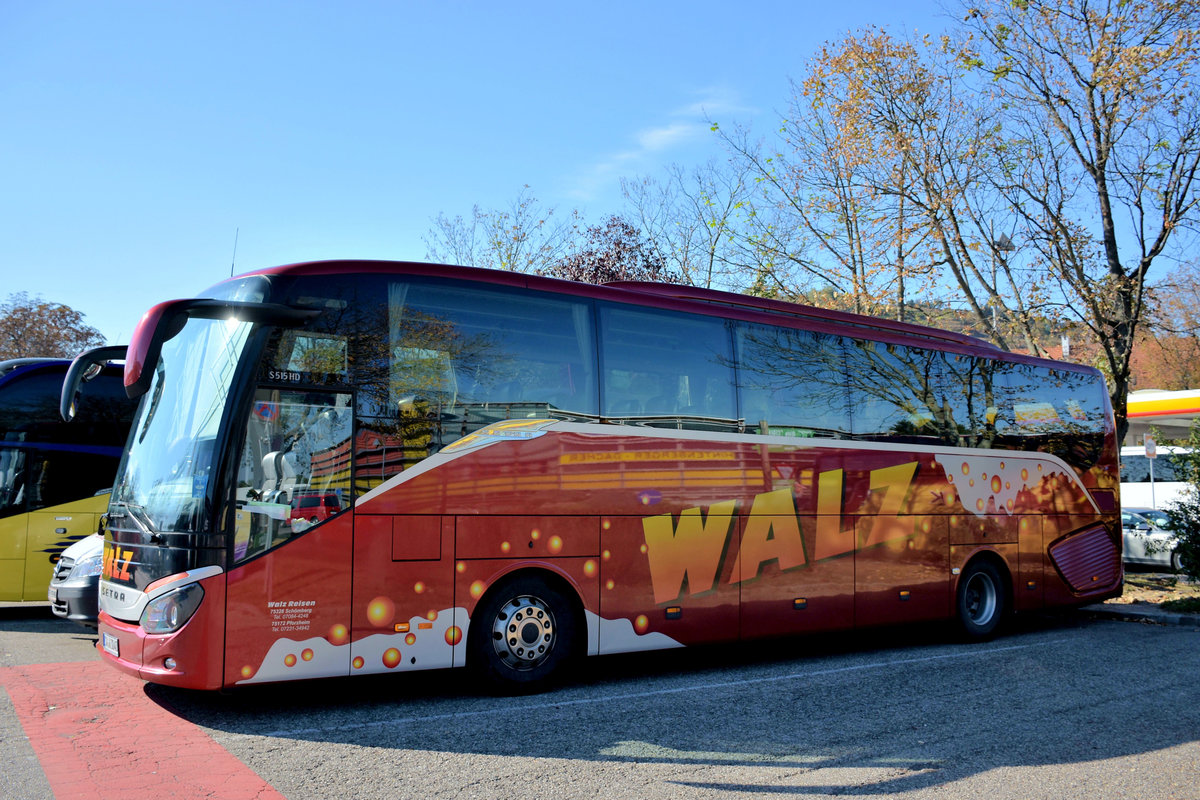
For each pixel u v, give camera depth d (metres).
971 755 6.19
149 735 6.26
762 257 21.44
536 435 8.02
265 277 7.08
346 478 7.03
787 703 7.75
